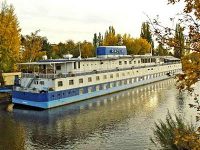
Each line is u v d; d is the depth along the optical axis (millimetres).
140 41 135375
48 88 54000
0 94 62188
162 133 23312
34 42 98562
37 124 43094
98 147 32969
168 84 87375
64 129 40281
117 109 52562
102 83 68500
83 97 62281
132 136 36219
